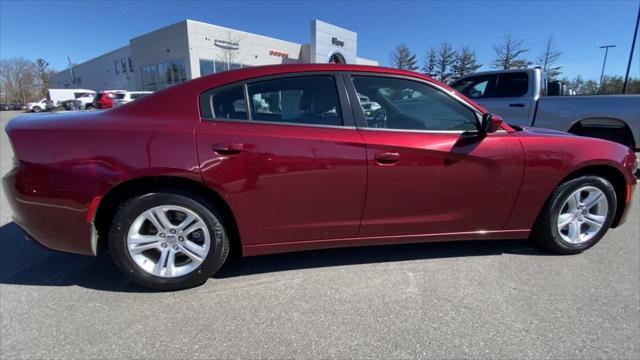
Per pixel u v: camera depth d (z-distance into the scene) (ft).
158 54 84.43
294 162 7.31
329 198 7.64
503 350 5.92
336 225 7.91
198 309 7.08
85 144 6.81
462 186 8.14
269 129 7.34
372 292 7.63
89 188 6.77
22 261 9.09
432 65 153.58
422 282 8.00
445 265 8.78
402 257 9.22
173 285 7.57
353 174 7.57
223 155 7.04
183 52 77.41
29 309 7.09
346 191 7.65
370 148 7.55
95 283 8.07
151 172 6.81
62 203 6.85
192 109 7.32
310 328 6.50
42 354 5.90
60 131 6.90
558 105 17.62
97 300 7.40
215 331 6.44
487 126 7.90
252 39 87.40
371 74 8.06
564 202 8.85
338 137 7.49
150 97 7.48
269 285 7.94
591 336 6.25
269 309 7.06
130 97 62.54
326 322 6.66
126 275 7.44
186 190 7.26
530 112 18.57
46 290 7.78
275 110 7.59
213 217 7.43
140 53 89.61
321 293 7.61
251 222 7.52
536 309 7.00
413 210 8.12
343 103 7.76
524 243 10.02
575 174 8.96
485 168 8.14
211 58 79.87
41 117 7.48
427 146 7.76
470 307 7.07
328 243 8.09
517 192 8.47
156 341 6.19
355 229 8.04
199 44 77.30
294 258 9.21
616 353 5.86
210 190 7.32
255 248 7.80
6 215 12.46
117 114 7.29
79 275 8.42
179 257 7.84
